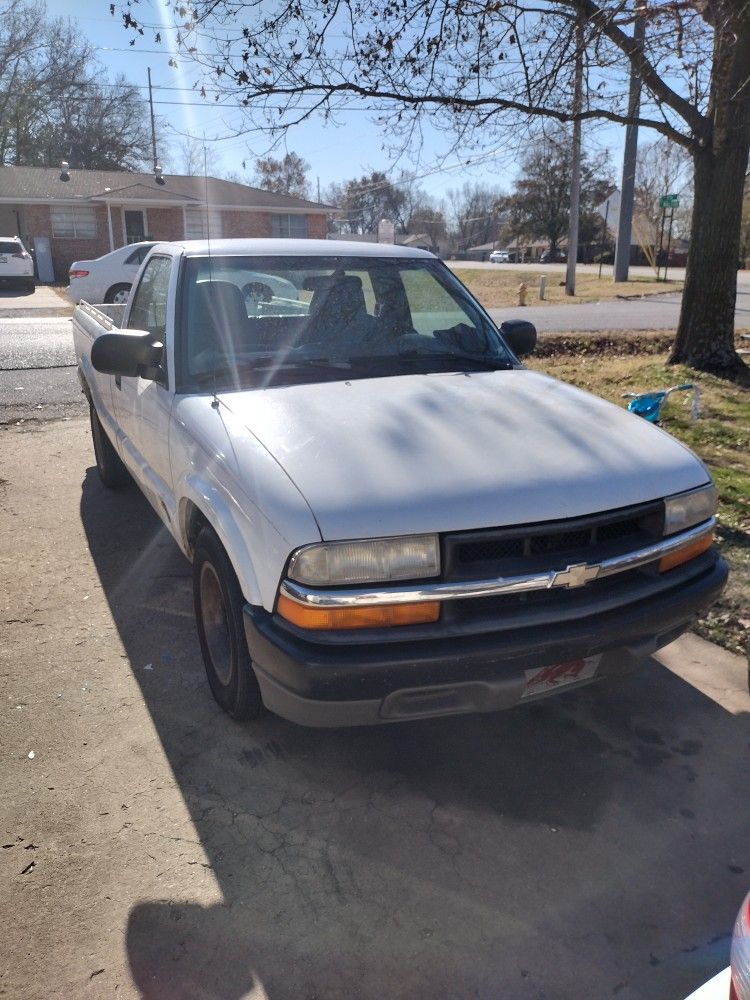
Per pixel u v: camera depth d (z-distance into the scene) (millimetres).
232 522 2807
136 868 2562
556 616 2629
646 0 6582
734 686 3627
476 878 2545
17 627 4062
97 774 2992
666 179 32625
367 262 4270
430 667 2500
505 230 77000
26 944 2293
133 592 4449
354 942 2316
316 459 2736
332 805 2861
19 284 25875
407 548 2508
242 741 3199
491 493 2629
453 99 7328
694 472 3047
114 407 5023
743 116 8758
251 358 3678
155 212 33188
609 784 2984
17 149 51594
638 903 2453
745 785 2982
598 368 10844
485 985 2189
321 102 7102
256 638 2656
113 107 52156
